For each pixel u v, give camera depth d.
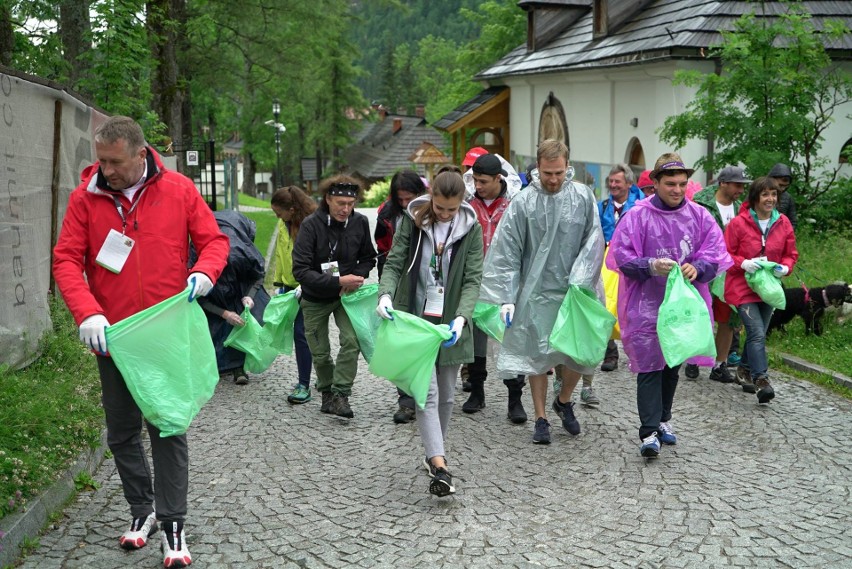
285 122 53.62
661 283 5.66
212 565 4.16
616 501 4.93
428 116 69.81
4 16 12.82
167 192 4.08
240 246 7.59
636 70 17.50
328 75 54.00
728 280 7.07
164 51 20.09
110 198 3.99
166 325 3.92
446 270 5.20
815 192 13.89
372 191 44.50
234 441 6.12
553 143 5.73
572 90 21.91
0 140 6.35
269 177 84.44
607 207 8.20
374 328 6.61
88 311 3.82
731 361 8.05
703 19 15.72
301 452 5.87
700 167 14.13
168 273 4.07
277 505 4.92
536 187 5.84
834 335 8.55
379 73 125.31
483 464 5.59
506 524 4.63
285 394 7.42
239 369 7.77
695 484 5.18
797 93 12.71
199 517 4.74
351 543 4.40
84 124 8.59
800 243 12.89
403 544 4.39
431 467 4.92
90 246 4.02
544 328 5.88
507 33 38.53
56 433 5.29
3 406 5.35
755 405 6.87
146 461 4.36
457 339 4.95
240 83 29.91
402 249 5.24
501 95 27.42
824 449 5.78
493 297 5.78
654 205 5.67
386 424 6.53
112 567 4.10
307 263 6.52
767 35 12.75
